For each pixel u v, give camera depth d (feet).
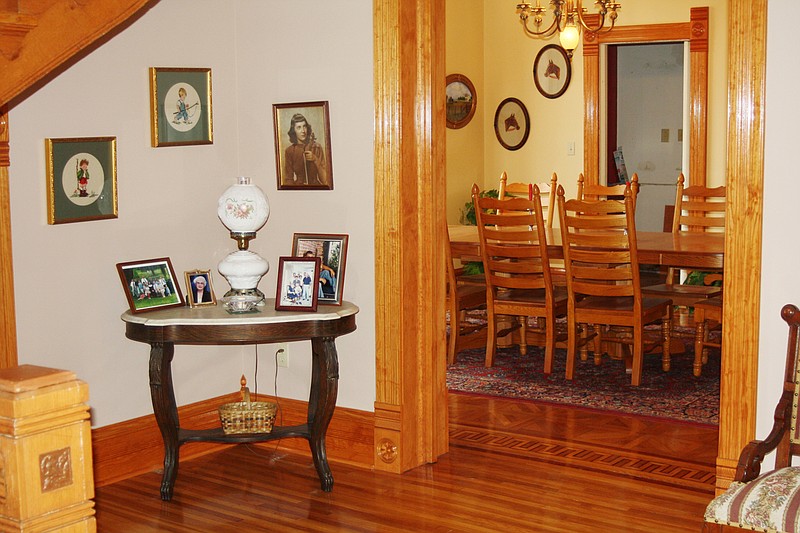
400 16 13.78
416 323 14.40
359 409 14.74
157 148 14.55
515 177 30.76
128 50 14.03
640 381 18.97
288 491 13.58
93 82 13.57
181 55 14.80
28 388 7.01
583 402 17.89
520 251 19.72
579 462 14.55
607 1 21.59
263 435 13.52
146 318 12.96
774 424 10.44
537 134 30.17
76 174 13.34
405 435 14.29
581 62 29.12
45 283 13.09
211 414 15.61
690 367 20.61
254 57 15.43
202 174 15.25
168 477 13.30
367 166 14.35
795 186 11.36
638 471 14.11
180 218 14.97
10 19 9.66
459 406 17.75
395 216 14.01
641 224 31.55
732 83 11.60
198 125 15.08
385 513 12.64
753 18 11.41
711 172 27.61
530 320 26.13
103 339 13.92
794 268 11.44
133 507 13.01
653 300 19.66
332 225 14.83
